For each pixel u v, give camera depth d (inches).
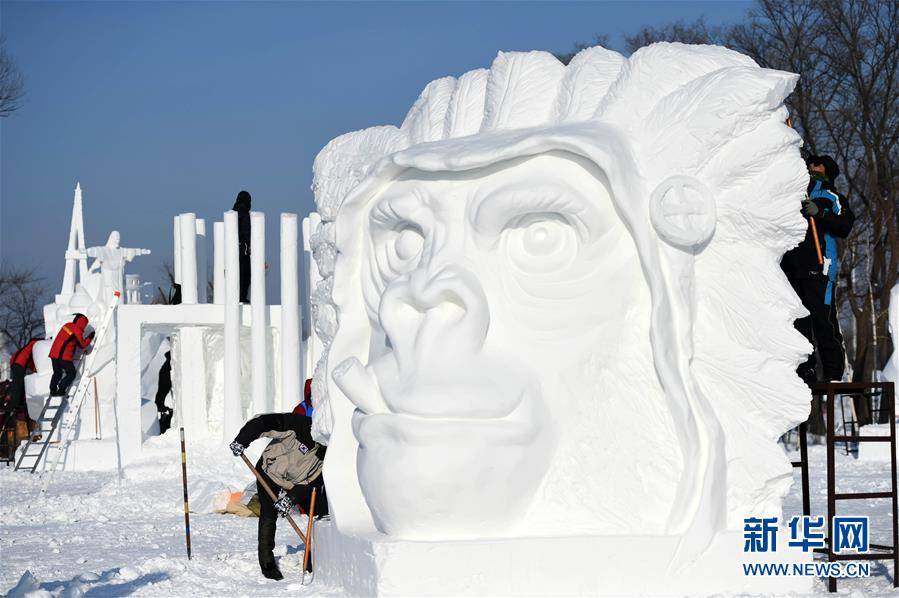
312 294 387.2
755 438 309.3
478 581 287.1
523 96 341.7
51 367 984.3
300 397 816.9
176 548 456.4
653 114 316.8
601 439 303.6
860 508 549.6
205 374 842.8
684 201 300.4
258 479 365.4
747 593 298.7
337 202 373.7
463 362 297.6
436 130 362.3
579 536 294.2
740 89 305.1
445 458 288.2
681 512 297.9
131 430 797.9
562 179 301.4
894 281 1250.6
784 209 310.3
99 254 950.4
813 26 1268.5
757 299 311.1
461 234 309.7
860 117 1288.1
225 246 808.9
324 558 339.6
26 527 558.9
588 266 305.3
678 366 301.9
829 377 365.4
